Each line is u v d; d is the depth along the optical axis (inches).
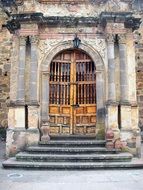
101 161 506.6
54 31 616.4
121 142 571.5
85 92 619.8
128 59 612.4
